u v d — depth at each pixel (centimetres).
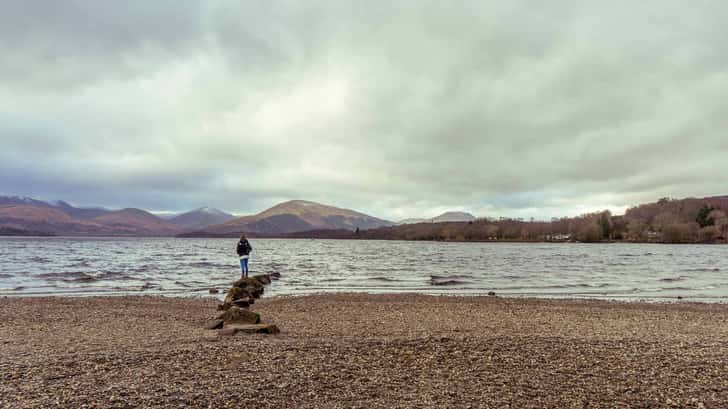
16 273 4350
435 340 1284
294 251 12344
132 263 6116
